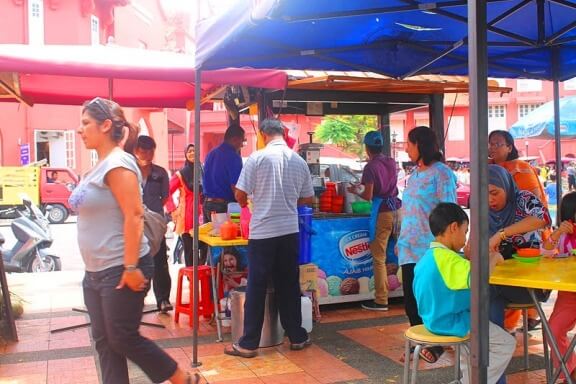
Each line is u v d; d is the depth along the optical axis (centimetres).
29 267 916
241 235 518
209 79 509
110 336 318
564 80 575
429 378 418
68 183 2006
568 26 458
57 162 2406
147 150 589
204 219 601
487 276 248
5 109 2270
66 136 2409
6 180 1927
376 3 393
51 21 2323
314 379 420
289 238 472
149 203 592
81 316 612
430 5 403
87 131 320
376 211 600
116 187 309
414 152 444
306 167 491
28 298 702
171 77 500
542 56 557
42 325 575
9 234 1530
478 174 244
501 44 505
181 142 2883
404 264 445
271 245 464
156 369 326
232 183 586
